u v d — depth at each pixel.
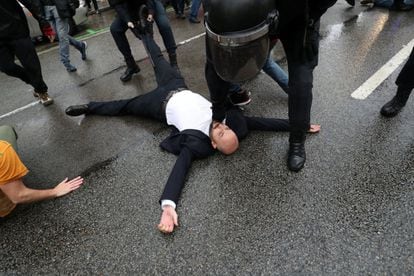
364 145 2.23
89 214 2.00
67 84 3.66
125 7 3.00
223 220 1.85
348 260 1.58
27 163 2.49
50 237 1.88
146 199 2.05
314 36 1.69
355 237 1.67
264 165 2.18
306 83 1.79
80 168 2.37
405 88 2.28
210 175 2.16
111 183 2.20
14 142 2.14
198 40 4.50
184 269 1.64
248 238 1.74
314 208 1.85
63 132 2.81
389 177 1.98
